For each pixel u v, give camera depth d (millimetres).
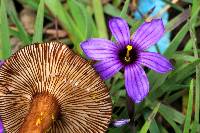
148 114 164
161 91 165
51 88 127
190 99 143
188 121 146
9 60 127
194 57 158
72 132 137
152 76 163
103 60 137
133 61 138
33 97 128
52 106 125
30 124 121
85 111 130
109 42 139
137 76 136
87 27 162
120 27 139
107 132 155
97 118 130
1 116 137
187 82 167
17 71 129
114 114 160
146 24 139
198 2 168
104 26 173
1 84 131
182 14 171
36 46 122
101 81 123
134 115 155
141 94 134
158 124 165
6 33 159
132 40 140
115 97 161
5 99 134
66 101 128
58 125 136
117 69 137
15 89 132
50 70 125
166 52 163
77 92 126
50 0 174
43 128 122
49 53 123
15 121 139
